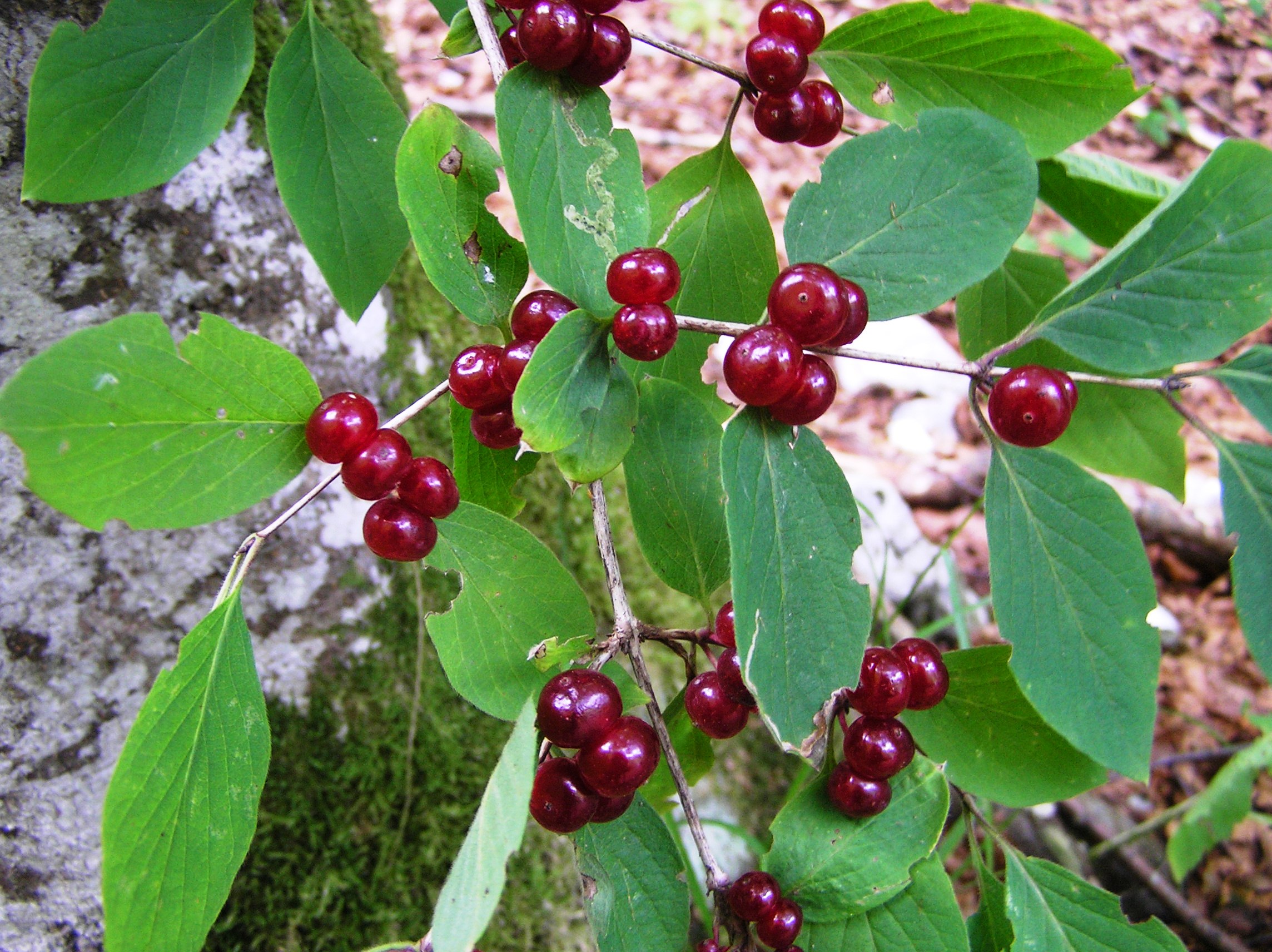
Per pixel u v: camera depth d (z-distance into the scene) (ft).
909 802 0.46
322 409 0.42
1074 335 0.43
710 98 1.74
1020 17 0.48
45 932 0.60
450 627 0.44
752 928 0.44
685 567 0.47
